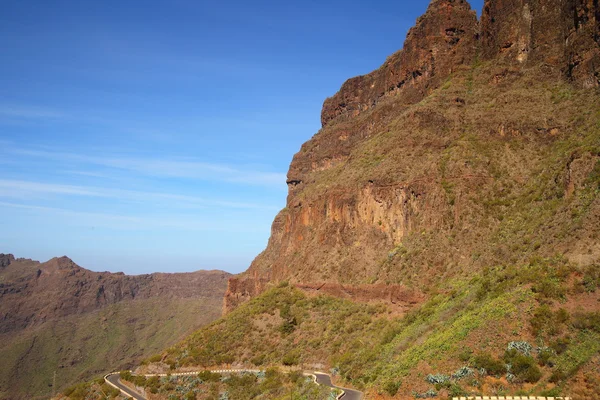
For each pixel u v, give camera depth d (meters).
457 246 67.75
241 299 119.75
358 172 88.69
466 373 41.31
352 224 84.44
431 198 74.00
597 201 52.69
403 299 67.50
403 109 99.75
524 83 84.56
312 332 74.12
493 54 93.00
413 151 82.44
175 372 79.88
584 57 77.19
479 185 72.44
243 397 64.81
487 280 54.69
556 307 43.31
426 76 98.44
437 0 100.94
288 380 63.31
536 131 75.81
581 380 36.94
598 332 39.75
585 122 70.50
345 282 78.25
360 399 47.28
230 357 77.44
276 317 82.31
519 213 65.56
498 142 77.31
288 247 99.25
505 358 40.78
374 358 56.81
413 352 48.88
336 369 61.25
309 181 124.12
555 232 54.81
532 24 89.50
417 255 70.62
